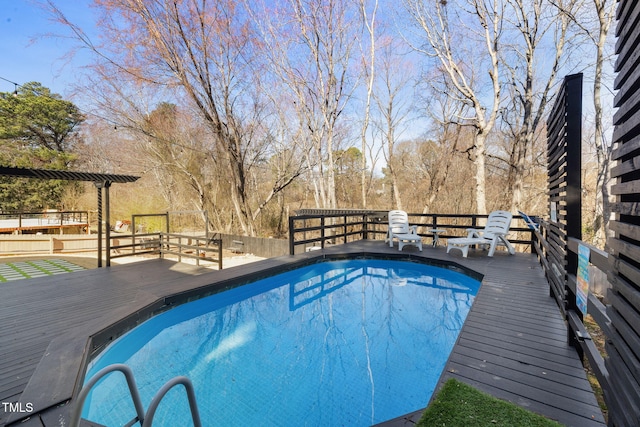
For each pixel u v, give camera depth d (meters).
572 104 2.59
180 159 15.15
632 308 1.27
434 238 7.62
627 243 1.30
